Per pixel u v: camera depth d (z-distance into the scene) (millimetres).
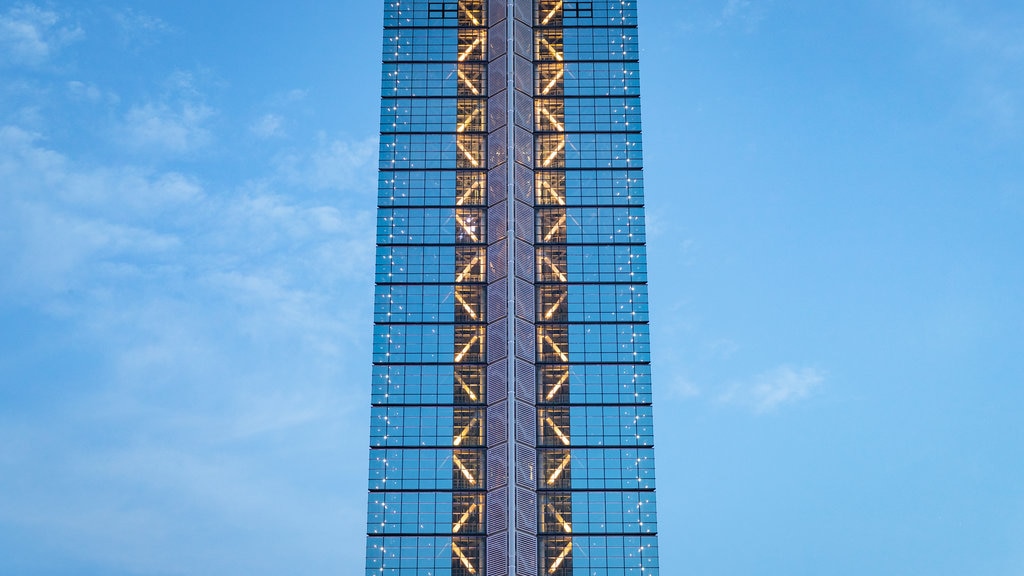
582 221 193375
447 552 170750
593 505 173375
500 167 194875
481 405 180125
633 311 187250
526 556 167125
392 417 179375
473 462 176375
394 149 198750
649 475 175500
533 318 185625
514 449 172500
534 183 196000
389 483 175000
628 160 198500
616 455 176750
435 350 184000
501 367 179000
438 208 194250
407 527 172375
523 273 187250
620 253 191375
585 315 186625
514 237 188625
